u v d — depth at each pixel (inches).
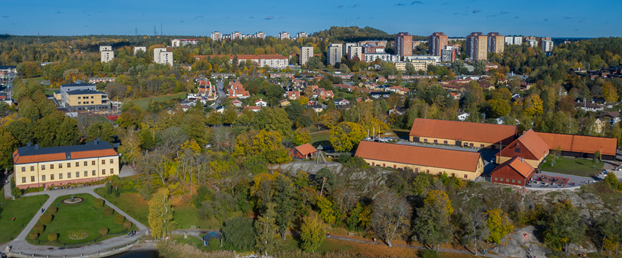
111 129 7145.7
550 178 5393.7
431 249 4468.5
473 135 6855.3
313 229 4416.8
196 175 5575.8
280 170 5930.1
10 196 5275.6
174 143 6683.1
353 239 4699.8
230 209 5083.7
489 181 5305.1
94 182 5723.4
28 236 4512.8
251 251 4512.8
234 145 6737.2
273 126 7524.6
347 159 6028.5
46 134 6747.1
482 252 4402.1
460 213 4704.7
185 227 4891.7
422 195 4982.8
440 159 5615.2
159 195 4709.6
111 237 4608.8
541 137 6594.5
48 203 5123.0
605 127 7790.4
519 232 4559.5
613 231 4244.6
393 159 5871.1
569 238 4264.3
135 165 6274.6
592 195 4877.0
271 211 4539.9
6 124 7711.6
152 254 4382.4
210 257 4365.2
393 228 4584.2
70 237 4525.1
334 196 4943.4
